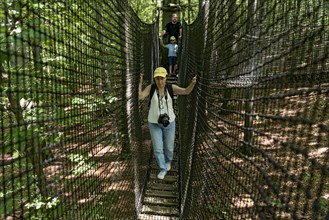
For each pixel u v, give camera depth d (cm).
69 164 258
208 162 315
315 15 135
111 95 383
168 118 436
